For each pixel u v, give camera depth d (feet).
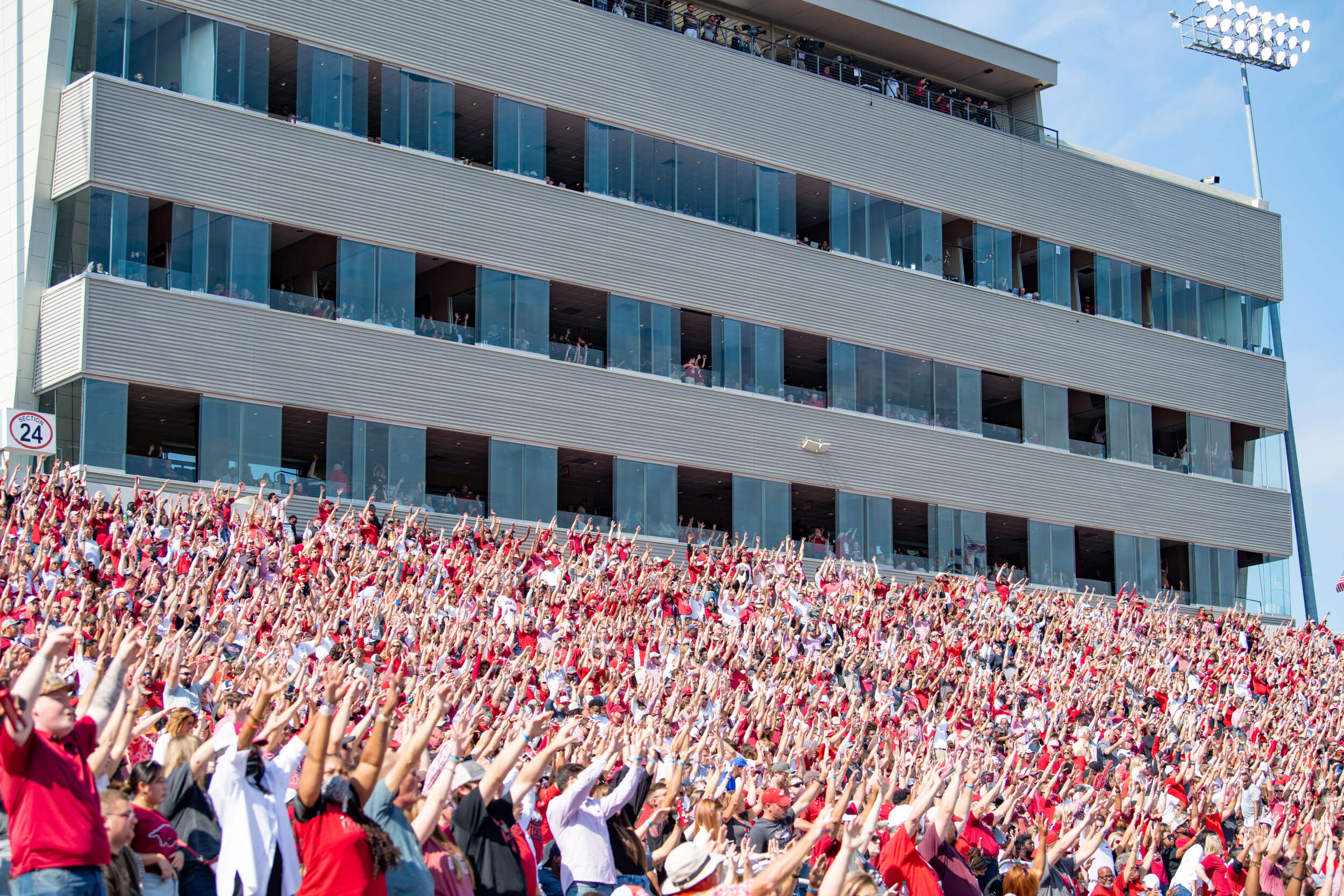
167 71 135.33
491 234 153.89
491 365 151.94
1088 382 203.92
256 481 134.31
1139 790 84.58
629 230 164.45
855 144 186.09
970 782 57.16
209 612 75.61
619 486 159.33
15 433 120.67
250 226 137.90
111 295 128.67
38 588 75.72
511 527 146.41
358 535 114.21
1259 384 223.92
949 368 190.19
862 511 178.40
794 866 36.96
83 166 130.21
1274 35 235.81
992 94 214.48
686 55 172.86
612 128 165.48
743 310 172.35
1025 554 206.80
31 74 135.85
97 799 31.30
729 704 84.58
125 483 126.72
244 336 135.74
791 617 129.80
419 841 36.11
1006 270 198.90
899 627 139.44
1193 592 209.97
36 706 30.81
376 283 145.38
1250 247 227.40
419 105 151.33
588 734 52.34
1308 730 142.61
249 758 36.19
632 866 43.80
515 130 157.89
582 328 175.73
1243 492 218.79
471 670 75.77
